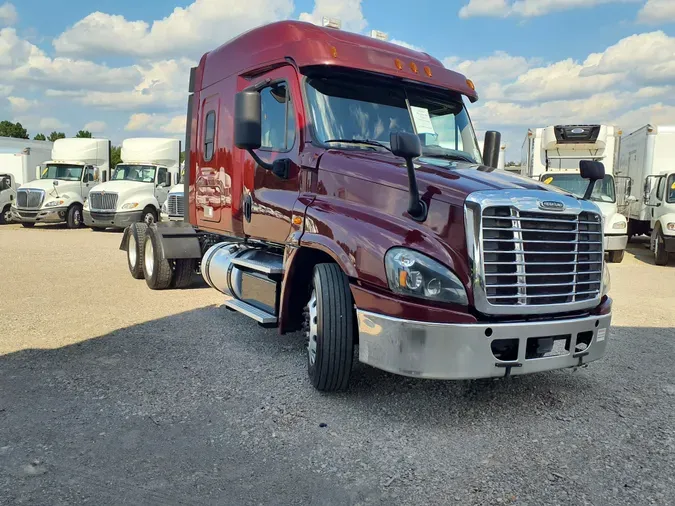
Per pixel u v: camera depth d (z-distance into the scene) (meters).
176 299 8.52
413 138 4.02
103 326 6.80
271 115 5.80
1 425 4.02
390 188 4.39
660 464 3.63
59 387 4.76
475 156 5.98
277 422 4.16
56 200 22.19
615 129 15.88
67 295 8.70
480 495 3.25
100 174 24.25
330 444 3.85
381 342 4.05
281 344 6.15
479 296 3.89
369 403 4.54
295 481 3.38
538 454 3.75
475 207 3.89
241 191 6.37
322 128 5.21
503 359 4.02
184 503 3.13
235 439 3.89
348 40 5.61
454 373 3.87
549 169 16.39
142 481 3.33
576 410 4.50
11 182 25.61
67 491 3.21
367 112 5.41
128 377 5.04
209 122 7.23
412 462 3.62
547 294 4.12
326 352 4.47
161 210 21.22
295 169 5.31
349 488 3.31
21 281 9.91
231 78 6.62
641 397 4.80
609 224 14.61
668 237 14.01
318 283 4.55
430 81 5.74
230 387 4.84
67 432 3.93
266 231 5.78
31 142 30.16
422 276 3.92
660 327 7.46
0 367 5.25
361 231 4.29
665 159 16.80
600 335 4.45
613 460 3.68
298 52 5.38
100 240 18.16
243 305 5.90
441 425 4.17
